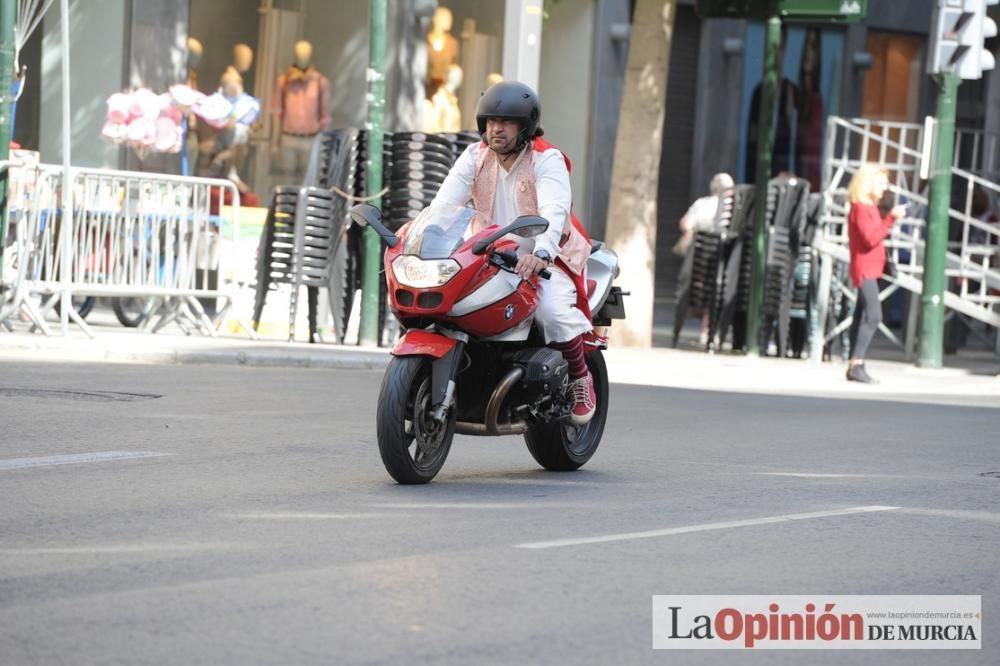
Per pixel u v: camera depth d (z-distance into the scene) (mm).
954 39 45500
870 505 20891
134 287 40250
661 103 49875
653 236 50094
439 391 20766
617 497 20812
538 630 13383
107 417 26516
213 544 16484
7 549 15977
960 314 57031
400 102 56906
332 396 31578
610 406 33312
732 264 51719
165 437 24578
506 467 23547
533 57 42781
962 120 76188
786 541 17953
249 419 27312
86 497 19109
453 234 20984
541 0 42938
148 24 52125
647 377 40594
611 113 63375
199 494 19594
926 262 46531
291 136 55188
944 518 20047
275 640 12688
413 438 21109
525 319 21500
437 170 43062
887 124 53438
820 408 35000
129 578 14750
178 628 12953
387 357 39375
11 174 38438
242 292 45531
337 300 42938
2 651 12117
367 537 17172
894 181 62281
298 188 43000
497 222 21797
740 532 18406
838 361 51156
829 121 53375
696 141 70438
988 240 55094
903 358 55062
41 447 23047
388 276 21016
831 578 16000
